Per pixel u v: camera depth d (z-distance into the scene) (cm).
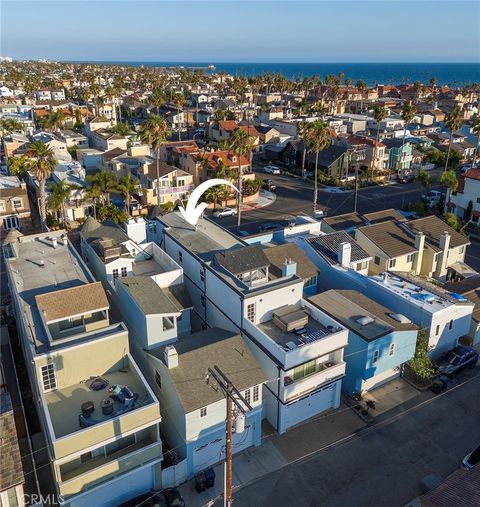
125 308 3466
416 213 7412
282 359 3006
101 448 2567
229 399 2031
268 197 8469
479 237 6669
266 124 13462
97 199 7112
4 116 13000
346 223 5538
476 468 2427
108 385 2858
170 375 2823
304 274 4103
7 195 6725
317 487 2797
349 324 3438
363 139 10250
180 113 14762
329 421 3309
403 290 4091
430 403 3488
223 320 3659
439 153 10556
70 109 14650
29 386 3509
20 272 3650
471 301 4297
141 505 2561
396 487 2798
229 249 4075
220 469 2917
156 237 4938
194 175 8631
